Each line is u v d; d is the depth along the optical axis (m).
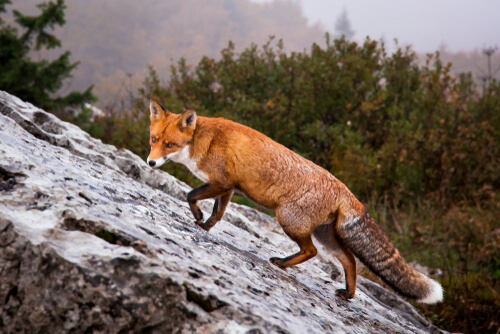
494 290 10.14
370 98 16.16
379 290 8.31
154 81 16.92
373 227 5.64
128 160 7.62
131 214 4.27
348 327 4.48
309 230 5.54
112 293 2.98
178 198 7.99
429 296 5.54
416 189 14.94
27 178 3.67
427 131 15.45
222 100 16.25
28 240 3.06
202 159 5.57
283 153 5.61
